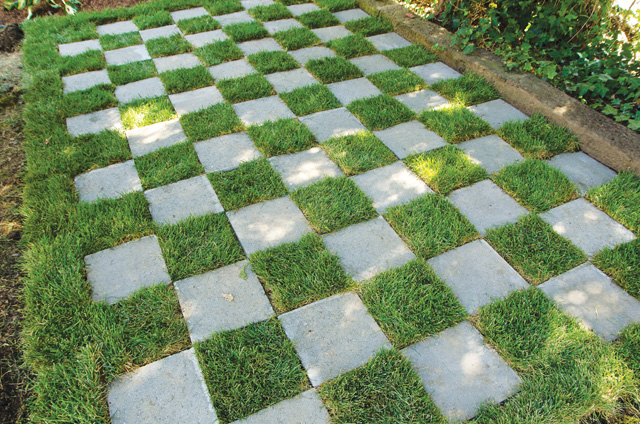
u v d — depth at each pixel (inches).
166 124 135.3
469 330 81.4
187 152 122.9
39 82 154.4
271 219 103.9
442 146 125.4
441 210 105.0
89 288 88.2
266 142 124.6
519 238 97.7
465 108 139.1
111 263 93.9
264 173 115.4
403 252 95.9
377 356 76.3
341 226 101.9
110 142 126.8
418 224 101.1
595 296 87.0
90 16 203.3
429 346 79.1
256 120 136.6
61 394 72.1
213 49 173.0
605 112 130.5
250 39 183.6
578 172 116.9
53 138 127.9
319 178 115.3
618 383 72.6
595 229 100.7
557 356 76.2
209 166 119.2
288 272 91.2
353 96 147.5
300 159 121.6
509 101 144.7
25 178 114.3
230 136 130.1
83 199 109.3
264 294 88.0
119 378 74.6
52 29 193.3
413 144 126.3
